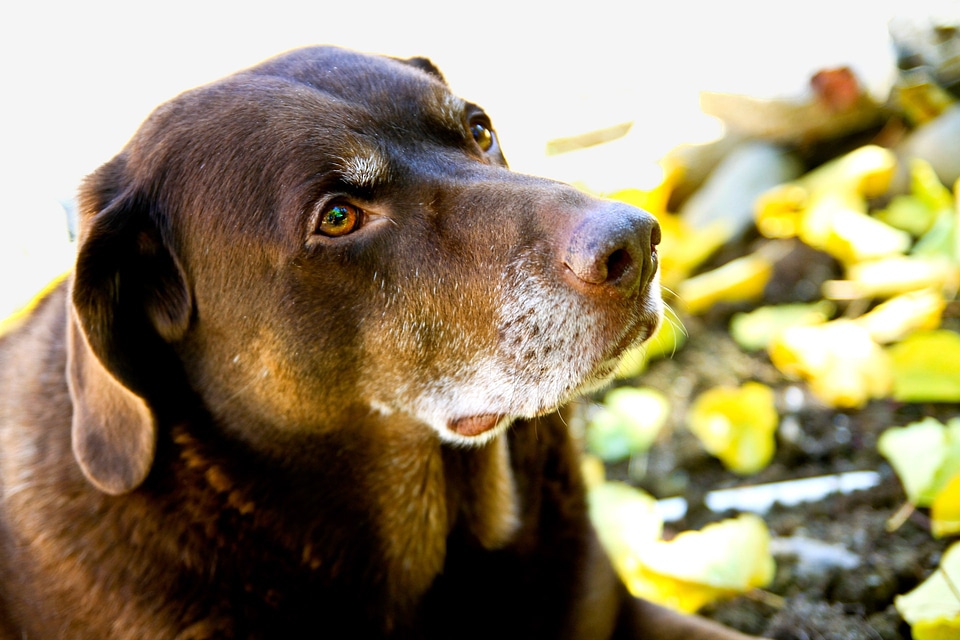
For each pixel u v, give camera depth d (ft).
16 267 3.16
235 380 1.93
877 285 2.79
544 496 2.13
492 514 2.11
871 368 2.60
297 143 1.82
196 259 1.90
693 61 3.94
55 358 2.02
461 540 2.13
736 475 2.56
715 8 4.34
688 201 3.43
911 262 2.79
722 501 2.49
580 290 1.74
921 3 3.43
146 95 4.10
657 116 3.73
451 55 4.52
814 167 3.29
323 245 1.84
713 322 2.98
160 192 1.90
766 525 2.39
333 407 1.94
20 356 2.07
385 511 2.03
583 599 2.12
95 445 1.86
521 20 4.78
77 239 1.96
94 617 1.90
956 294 2.76
